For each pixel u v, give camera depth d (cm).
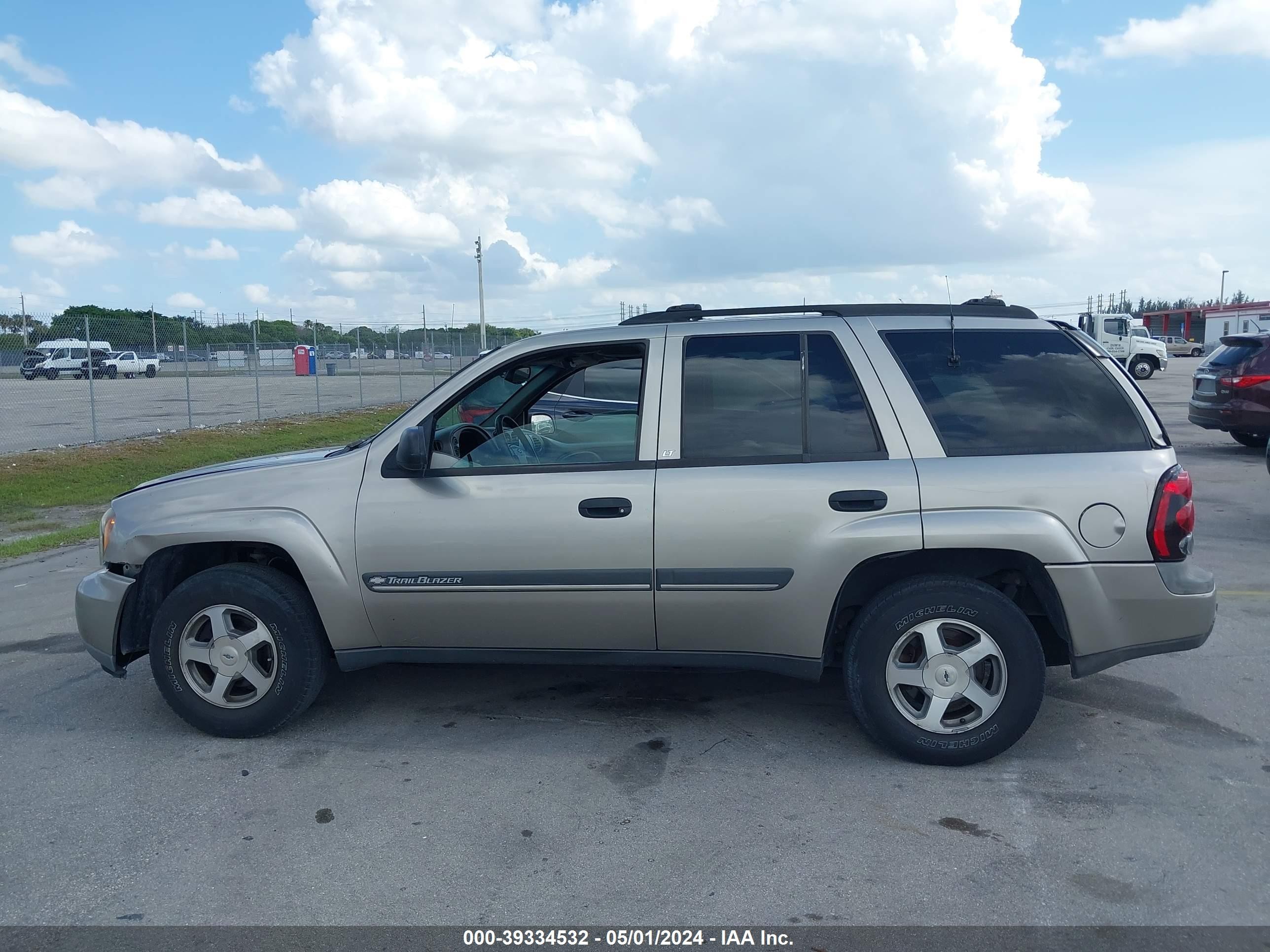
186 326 2228
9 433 2123
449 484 439
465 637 449
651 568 423
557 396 476
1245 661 554
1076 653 413
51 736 476
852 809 385
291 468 461
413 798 402
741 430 429
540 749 448
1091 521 404
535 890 331
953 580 412
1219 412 1467
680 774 420
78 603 479
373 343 3594
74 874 346
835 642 449
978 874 336
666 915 315
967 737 414
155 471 1628
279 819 386
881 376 426
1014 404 422
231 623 459
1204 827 366
